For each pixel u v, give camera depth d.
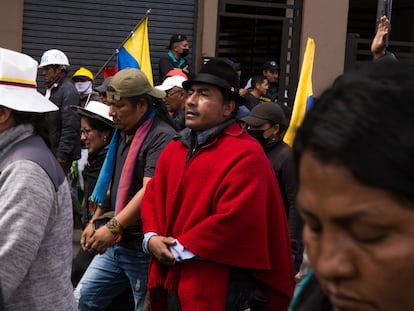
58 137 7.85
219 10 10.95
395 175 0.59
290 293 3.46
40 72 10.53
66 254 2.95
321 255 0.65
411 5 13.62
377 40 3.79
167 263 3.38
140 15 10.82
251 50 12.09
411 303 0.63
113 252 4.19
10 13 10.20
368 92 0.62
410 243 0.61
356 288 0.64
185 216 3.41
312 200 0.64
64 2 10.58
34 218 2.72
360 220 0.62
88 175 4.84
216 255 3.28
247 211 3.28
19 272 2.70
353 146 0.60
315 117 0.64
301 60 11.12
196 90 3.47
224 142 3.41
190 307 3.34
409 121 0.60
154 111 4.16
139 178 4.11
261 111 4.88
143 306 4.05
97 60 10.74
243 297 3.44
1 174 2.80
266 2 11.36
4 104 2.86
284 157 4.71
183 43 10.09
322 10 11.05
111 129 4.78
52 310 2.86
